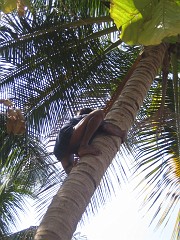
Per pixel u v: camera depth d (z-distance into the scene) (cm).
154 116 799
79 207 444
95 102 864
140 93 614
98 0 852
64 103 863
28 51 843
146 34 467
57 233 409
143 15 475
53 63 853
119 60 905
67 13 831
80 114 587
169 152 838
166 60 749
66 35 845
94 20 833
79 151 508
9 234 1163
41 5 834
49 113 866
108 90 873
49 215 427
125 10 476
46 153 863
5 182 889
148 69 657
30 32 833
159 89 890
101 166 496
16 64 847
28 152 862
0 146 849
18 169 866
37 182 898
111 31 855
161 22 457
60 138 544
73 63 856
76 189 455
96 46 873
